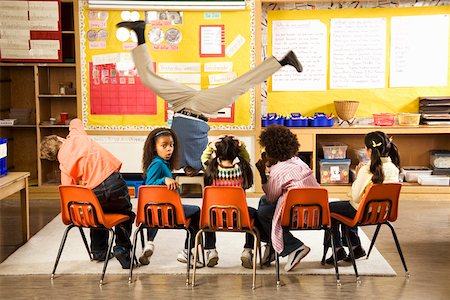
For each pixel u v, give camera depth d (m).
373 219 4.95
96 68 7.69
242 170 5.16
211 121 7.70
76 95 7.77
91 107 7.75
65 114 8.00
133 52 7.04
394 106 8.02
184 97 7.12
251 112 7.66
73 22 8.14
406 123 7.73
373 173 4.94
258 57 7.59
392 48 7.94
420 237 6.16
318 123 7.71
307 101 8.04
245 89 6.98
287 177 4.93
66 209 5.00
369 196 4.83
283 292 4.73
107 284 4.93
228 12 7.55
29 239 6.10
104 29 7.63
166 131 5.20
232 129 7.69
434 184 7.71
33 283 4.96
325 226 4.86
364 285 4.88
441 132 7.60
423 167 8.05
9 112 8.18
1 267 5.30
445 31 7.91
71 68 8.22
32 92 8.32
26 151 8.44
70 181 5.20
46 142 5.27
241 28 7.57
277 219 4.86
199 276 5.08
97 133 7.76
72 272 5.19
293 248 5.00
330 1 7.75
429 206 7.37
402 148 8.16
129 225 5.34
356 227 5.30
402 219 6.81
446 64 7.95
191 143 7.15
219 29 7.57
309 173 5.04
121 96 7.71
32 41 7.70
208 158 5.30
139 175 7.75
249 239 5.21
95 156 5.16
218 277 5.06
